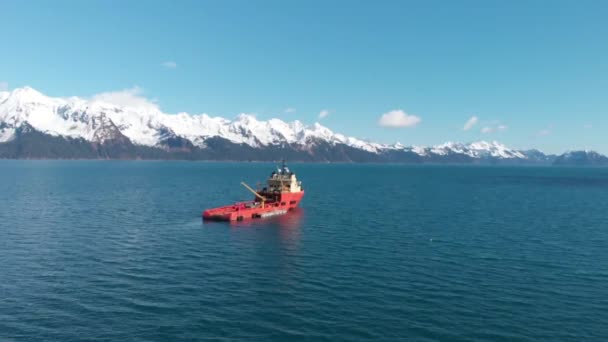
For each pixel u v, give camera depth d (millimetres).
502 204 146250
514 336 42031
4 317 45188
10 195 155625
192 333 42031
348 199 161500
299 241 83188
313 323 44531
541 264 66812
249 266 65062
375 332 42562
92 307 48125
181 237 86188
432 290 54500
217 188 199625
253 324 44188
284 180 128625
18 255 70000
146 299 50750
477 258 70250
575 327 44156
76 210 120188
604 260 69312
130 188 193125
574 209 133250
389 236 88250
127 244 79188
